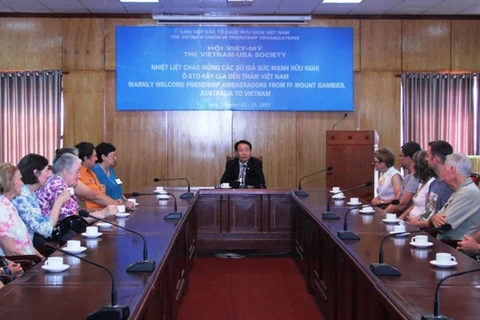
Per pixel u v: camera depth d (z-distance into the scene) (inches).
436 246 126.6
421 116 343.3
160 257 115.5
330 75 340.8
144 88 337.1
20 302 83.8
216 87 339.0
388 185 240.4
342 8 325.1
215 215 259.3
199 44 337.7
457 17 343.0
